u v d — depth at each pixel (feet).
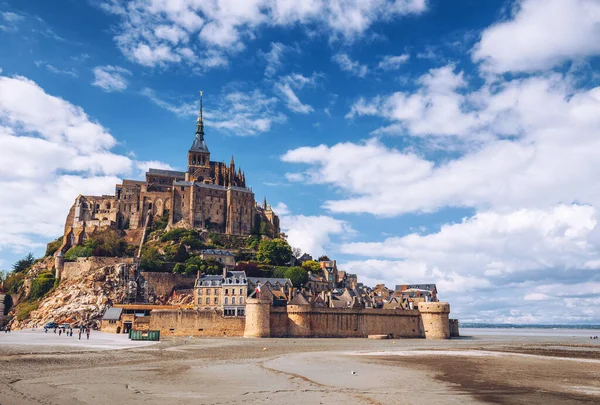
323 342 402.31
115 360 242.78
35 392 156.15
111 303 541.75
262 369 217.36
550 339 625.41
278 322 453.99
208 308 511.40
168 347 320.50
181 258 651.25
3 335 408.87
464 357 288.10
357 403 148.87
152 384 174.60
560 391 175.11
